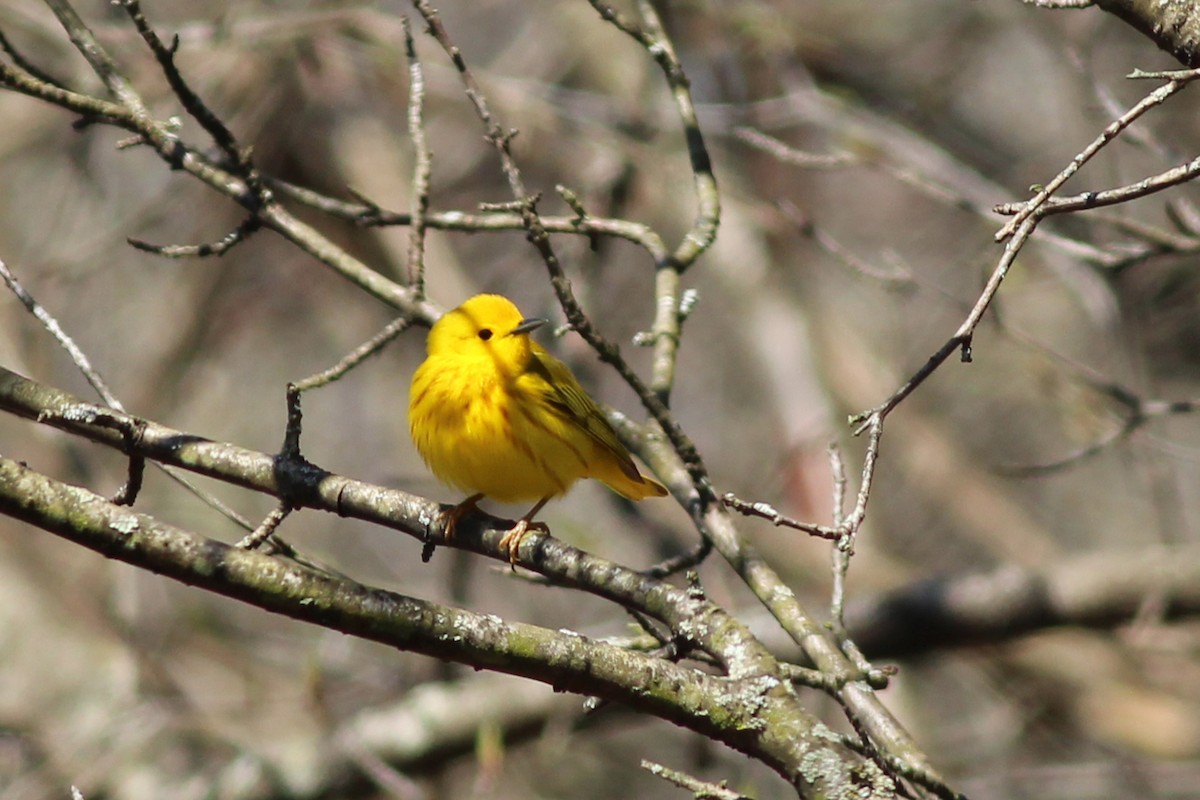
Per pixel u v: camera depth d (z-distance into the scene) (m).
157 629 14.02
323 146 17.05
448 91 15.56
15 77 8.05
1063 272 13.19
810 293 18.42
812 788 5.48
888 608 12.75
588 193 15.20
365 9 15.20
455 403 8.36
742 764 12.88
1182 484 18.86
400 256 16.59
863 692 6.21
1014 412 19.48
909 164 14.71
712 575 14.80
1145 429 12.88
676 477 8.02
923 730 14.48
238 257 17.78
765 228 17.50
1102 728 15.25
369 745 12.34
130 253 17.69
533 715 12.38
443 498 15.21
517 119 16.75
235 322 18.34
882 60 19.56
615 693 5.70
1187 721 15.26
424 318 8.41
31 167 17.73
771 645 12.00
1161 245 10.05
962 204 10.31
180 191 17.27
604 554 15.77
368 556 16.89
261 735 13.08
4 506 5.39
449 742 12.32
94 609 13.48
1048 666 15.53
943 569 18.30
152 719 12.63
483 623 5.60
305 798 12.23
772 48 16.62
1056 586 12.59
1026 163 17.11
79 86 11.27
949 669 17.36
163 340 17.55
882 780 5.45
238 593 5.44
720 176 16.62
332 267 8.63
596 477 9.18
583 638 5.74
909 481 18.28
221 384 18.69
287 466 6.66
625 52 18.05
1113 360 13.29
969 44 19.53
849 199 19.86
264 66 16.38
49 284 16.62
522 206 6.58
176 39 8.19
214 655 14.75
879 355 17.92
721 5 17.31
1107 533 18.97
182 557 5.43
